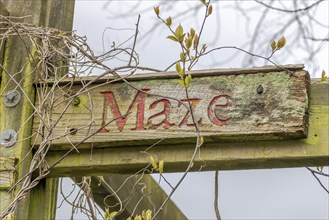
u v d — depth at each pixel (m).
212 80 2.76
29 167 2.90
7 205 2.85
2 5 3.08
